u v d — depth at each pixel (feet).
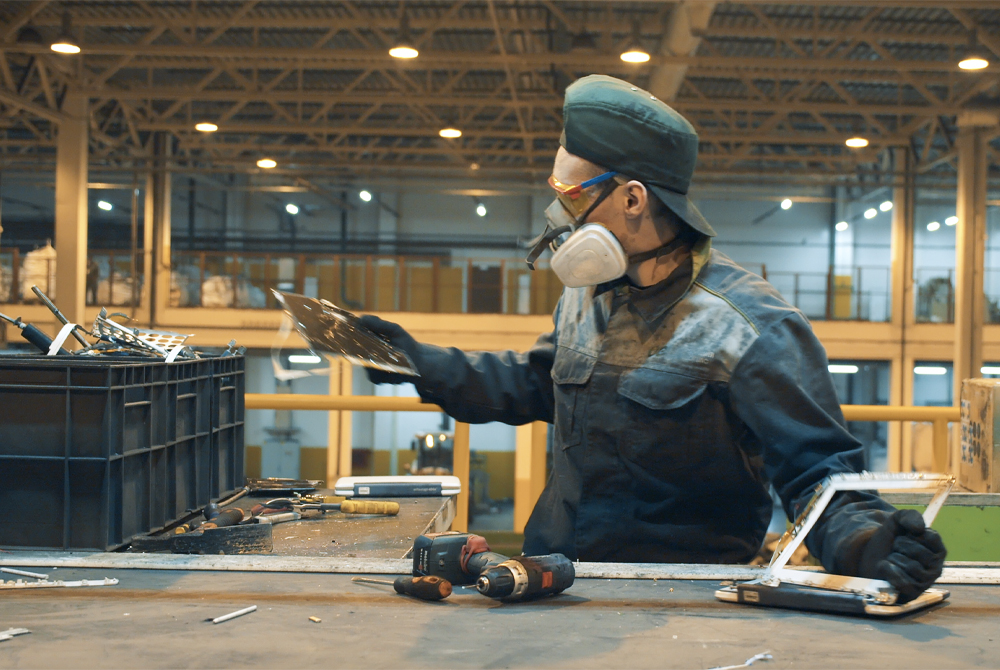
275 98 40.73
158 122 49.96
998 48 30.25
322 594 3.61
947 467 9.95
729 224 75.92
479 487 66.13
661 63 32.24
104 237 75.41
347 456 63.10
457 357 5.44
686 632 3.07
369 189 74.84
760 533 4.79
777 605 3.42
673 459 4.44
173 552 4.94
